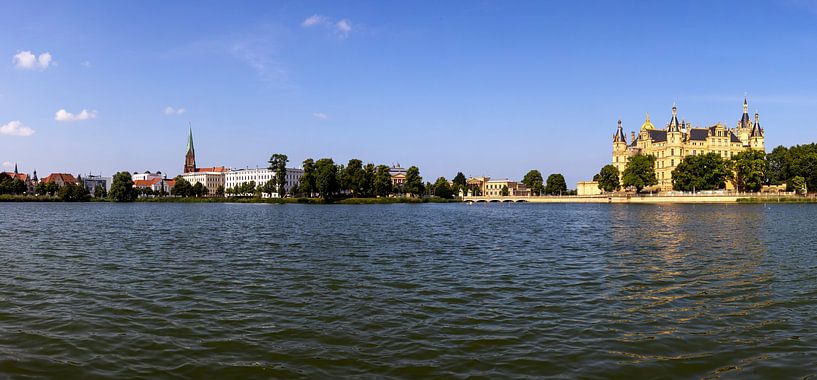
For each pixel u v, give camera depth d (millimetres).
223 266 32969
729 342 16766
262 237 54000
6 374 14062
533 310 21156
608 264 33594
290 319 19781
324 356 15547
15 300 22859
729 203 177125
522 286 26219
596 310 21078
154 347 16422
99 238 52156
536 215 110562
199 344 16734
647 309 21172
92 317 20000
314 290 25281
